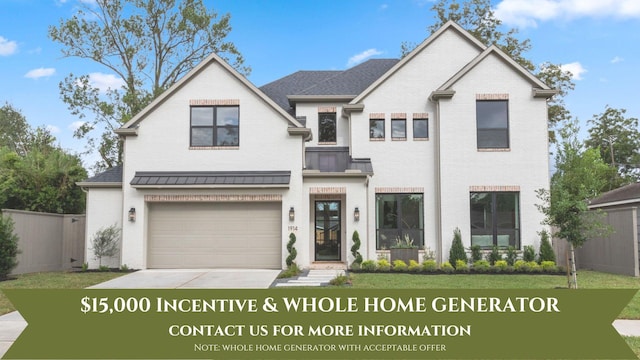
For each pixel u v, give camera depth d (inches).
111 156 1227.9
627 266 691.4
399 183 804.0
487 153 768.9
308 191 737.0
